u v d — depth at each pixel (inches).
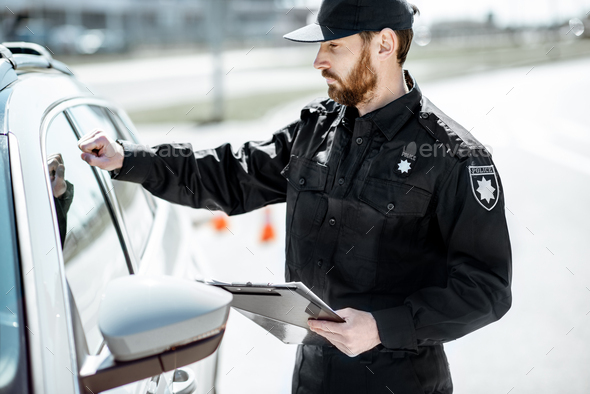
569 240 215.9
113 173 72.3
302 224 69.1
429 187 63.6
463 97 670.5
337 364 66.8
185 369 66.6
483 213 62.0
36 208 49.9
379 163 65.2
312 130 71.8
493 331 151.1
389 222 64.4
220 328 44.4
